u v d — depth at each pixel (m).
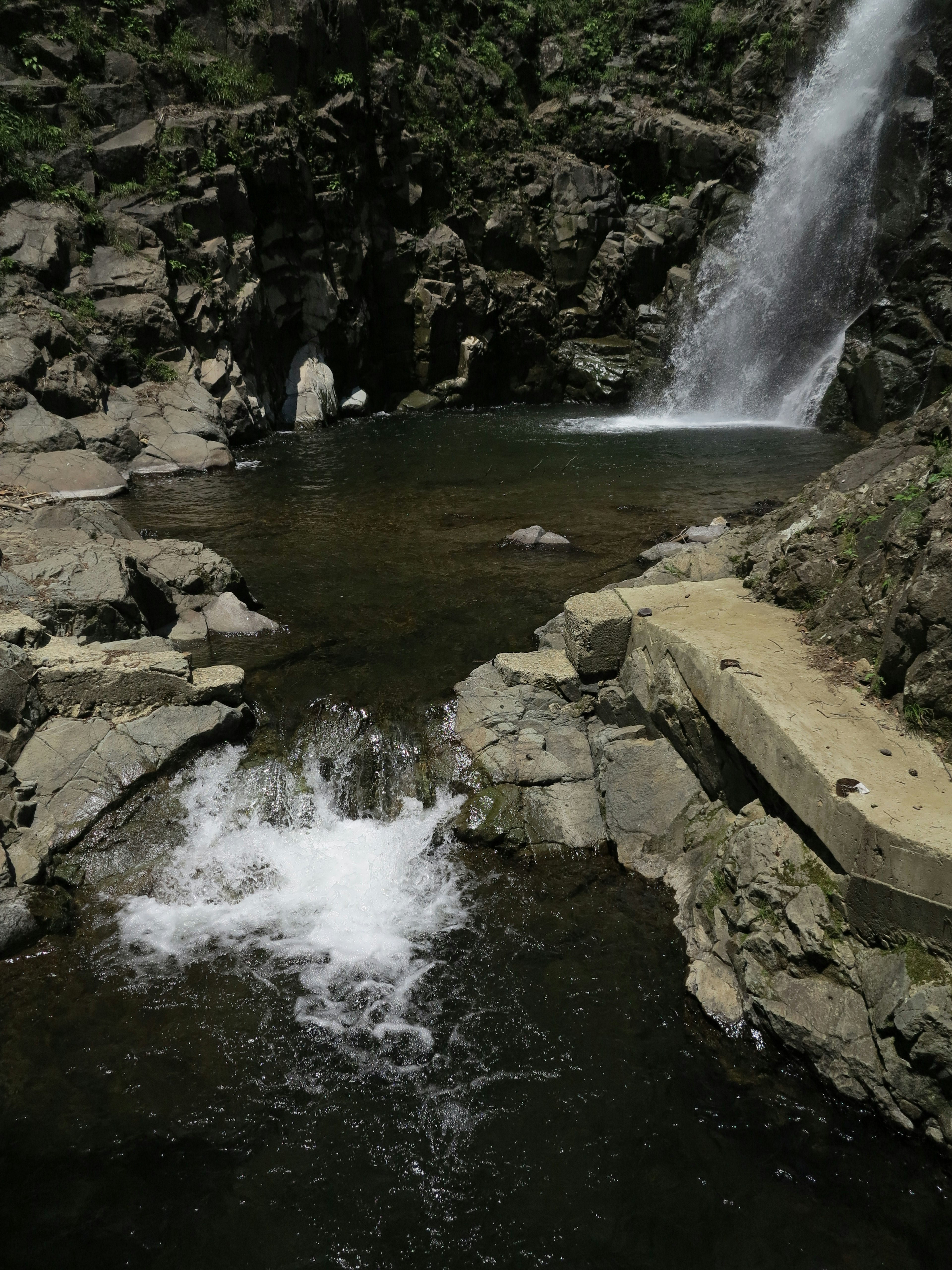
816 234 18.91
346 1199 3.54
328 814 5.81
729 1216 3.45
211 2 16.91
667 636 5.65
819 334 18.75
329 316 18.03
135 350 14.56
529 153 21.59
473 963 4.70
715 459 13.73
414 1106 3.91
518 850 5.50
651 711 5.71
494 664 6.70
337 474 13.09
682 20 21.44
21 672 5.86
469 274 19.91
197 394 14.72
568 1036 4.23
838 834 4.06
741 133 20.66
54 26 15.52
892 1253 3.31
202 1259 3.34
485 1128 3.80
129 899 5.21
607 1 22.27
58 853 5.38
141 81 16.11
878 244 17.73
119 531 8.80
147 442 13.45
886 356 15.79
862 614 5.23
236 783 5.86
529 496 11.50
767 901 4.32
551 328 21.31
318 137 17.83
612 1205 3.49
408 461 13.89
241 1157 3.70
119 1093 3.98
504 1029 4.29
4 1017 4.39
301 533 10.10
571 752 5.99
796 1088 3.93
